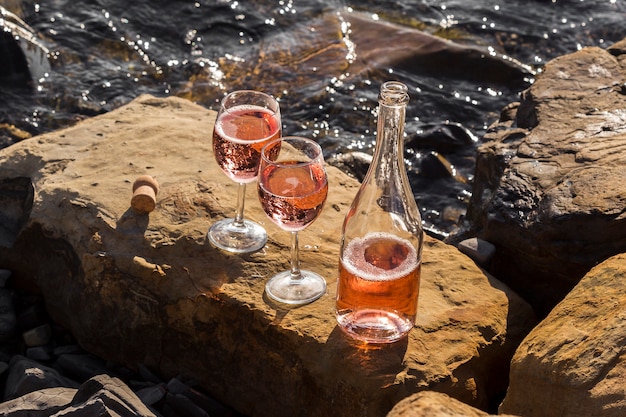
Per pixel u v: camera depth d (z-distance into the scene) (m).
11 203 3.77
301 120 5.62
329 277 3.09
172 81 5.99
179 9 6.57
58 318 3.61
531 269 3.34
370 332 2.72
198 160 3.68
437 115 5.67
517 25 6.43
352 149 5.39
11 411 2.81
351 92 5.82
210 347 3.11
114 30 6.36
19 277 3.74
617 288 2.70
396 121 2.59
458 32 6.37
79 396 2.83
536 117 3.87
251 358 3.01
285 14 6.57
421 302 3.00
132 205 3.32
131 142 3.81
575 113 3.84
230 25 6.45
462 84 5.91
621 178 3.32
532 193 3.39
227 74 6.04
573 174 3.41
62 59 6.08
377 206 2.66
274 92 5.84
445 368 2.75
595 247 3.17
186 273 3.13
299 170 2.64
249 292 3.02
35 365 3.32
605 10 6.59
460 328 2.91
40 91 5.83
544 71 4.17
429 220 4.82
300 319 2.90
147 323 3.21
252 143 2.89
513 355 2.79
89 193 3.47
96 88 5.89
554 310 2.72
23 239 3.62
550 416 2.46
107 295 3.27
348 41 6.28
